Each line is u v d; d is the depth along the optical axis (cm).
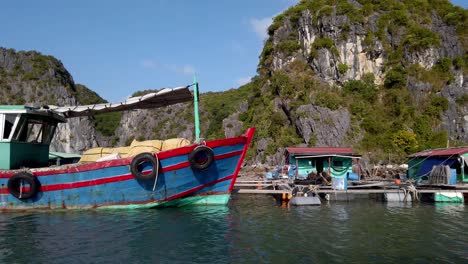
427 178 2747
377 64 6362
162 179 1530
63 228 1259
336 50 6378
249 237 1170
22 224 1316
